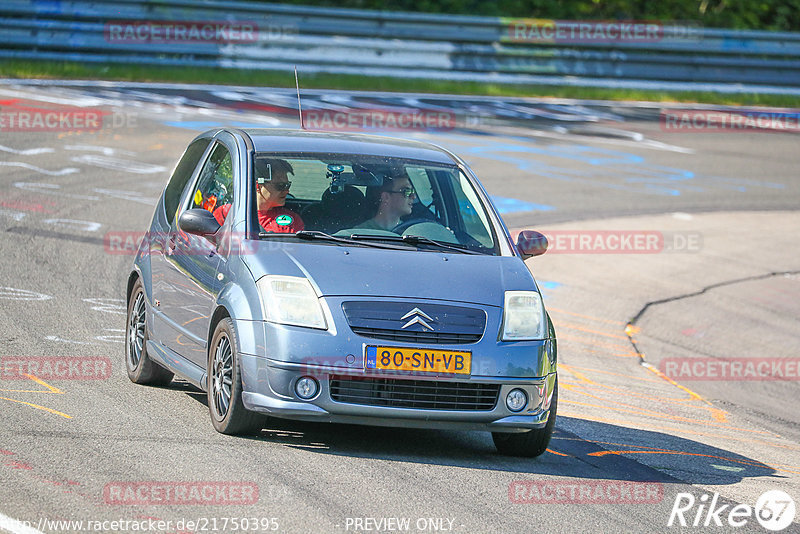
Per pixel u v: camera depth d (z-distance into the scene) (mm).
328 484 18969
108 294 36219
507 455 22953
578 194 65500
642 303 46656
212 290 22625
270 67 91125
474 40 98500
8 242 41500
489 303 21719
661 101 102938
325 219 23375
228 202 23797
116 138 65500
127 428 21547
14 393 23547
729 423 31250
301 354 20531
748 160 83438
